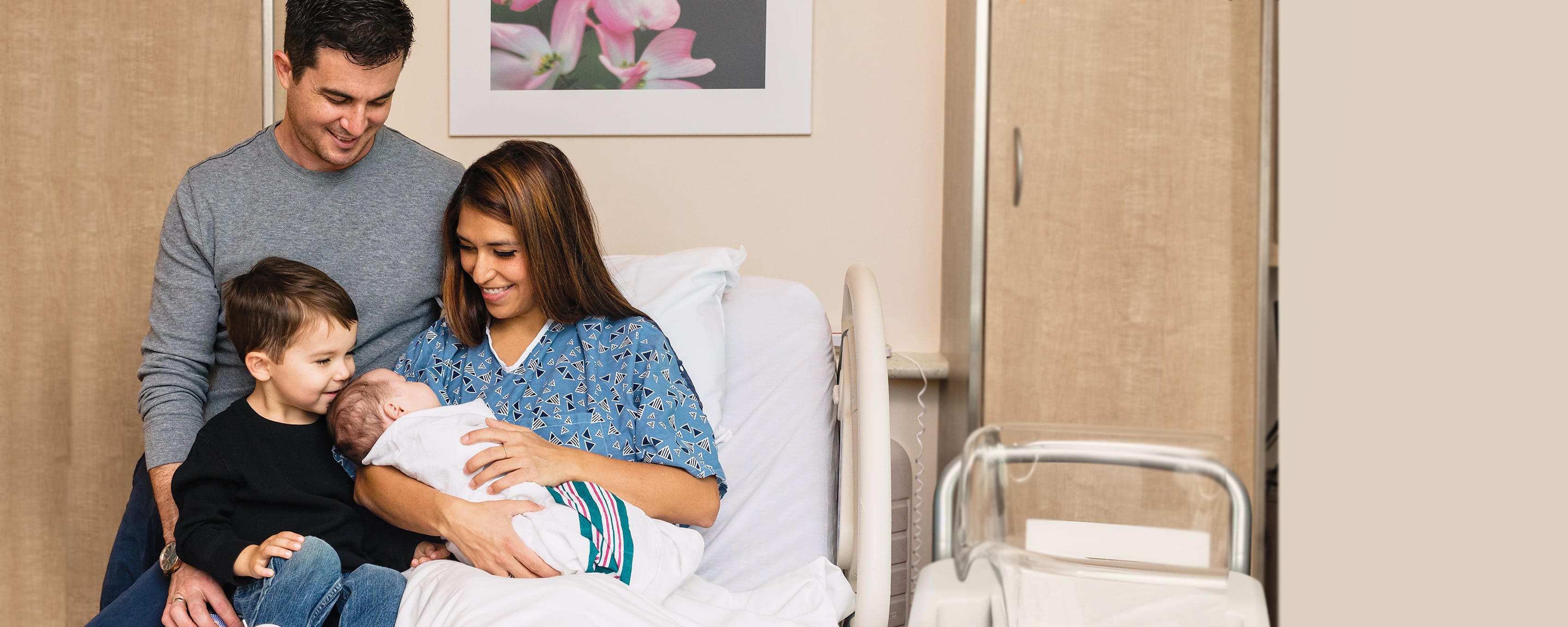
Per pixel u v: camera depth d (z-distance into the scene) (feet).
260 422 4.11
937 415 7.00
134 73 6.28
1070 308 4.08
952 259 6.48
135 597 3.93
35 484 6.23
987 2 5.58
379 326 4.86
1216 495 1.96
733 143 6.96
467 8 6.92
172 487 3.93
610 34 6.89
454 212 4.48
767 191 6.96
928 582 3.16
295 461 4.09
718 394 4.93
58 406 6.28
